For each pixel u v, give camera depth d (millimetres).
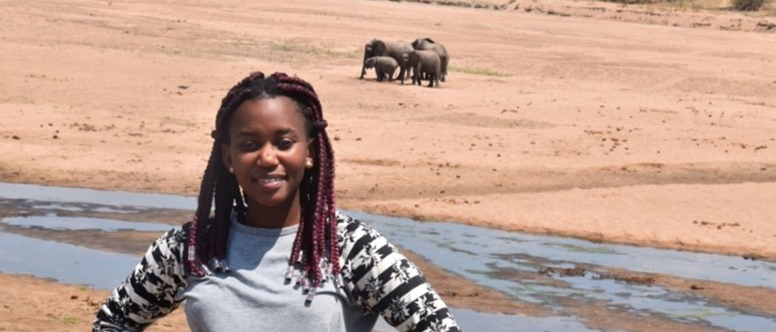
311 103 2916
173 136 21734
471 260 12680
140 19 48375
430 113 27125
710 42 58438
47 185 16500
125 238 12867
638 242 14453
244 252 2922
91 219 13992
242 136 2871
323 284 2869
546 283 11672
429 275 11758
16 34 37750
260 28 49469
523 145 22297
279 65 36188
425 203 16125
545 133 23828
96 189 16391
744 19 74000
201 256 2939
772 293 11797
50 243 12375
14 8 46938
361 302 2916
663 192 17766
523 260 12828
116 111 24328
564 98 31406
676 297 11375
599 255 13414
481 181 18547
